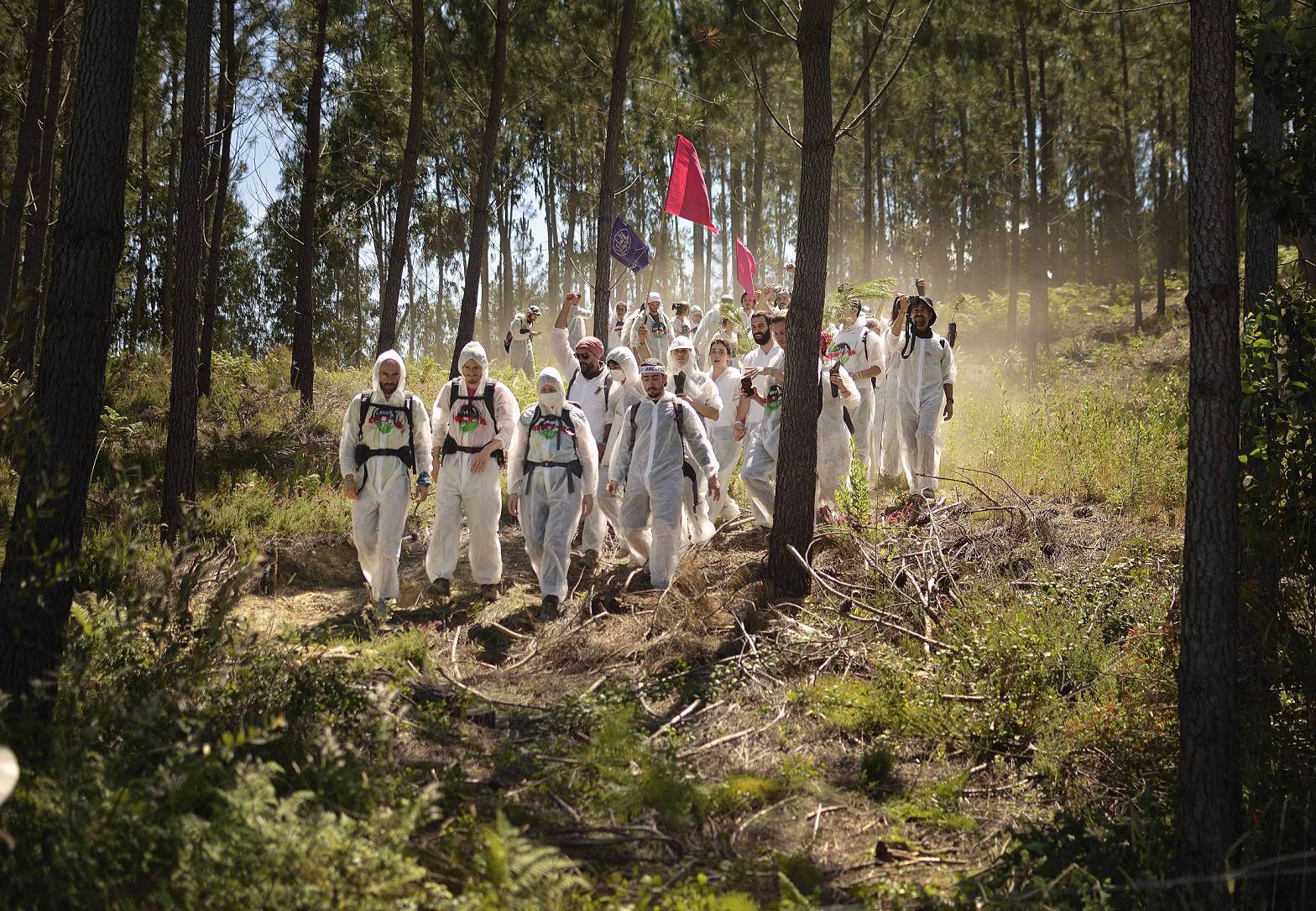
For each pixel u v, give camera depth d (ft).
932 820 15.19
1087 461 35.22
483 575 27.86
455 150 96.63
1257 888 12.17
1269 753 14.33
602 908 11.73
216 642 16.29
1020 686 18.94
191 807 11.46
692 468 28.04
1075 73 87.76
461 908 10.52
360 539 27.20
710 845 14.12
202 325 59.67
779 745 17.94
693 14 79.97
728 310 47.65
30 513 13.42
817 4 26.07
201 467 39.58
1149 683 17.29
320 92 55.57
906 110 96.63
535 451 27.20
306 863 10.14
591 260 120.78
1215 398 12.45
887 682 19.84
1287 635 14.66
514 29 81.00
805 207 26.43
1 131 61.31
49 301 14.92
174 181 79.77
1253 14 15.87
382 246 108.88
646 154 104.01
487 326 107.34
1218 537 12.41
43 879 9.75
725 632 23.59
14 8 51.67
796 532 26.25
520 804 14.62
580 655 22.82
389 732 16.39
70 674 14.20
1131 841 13.25
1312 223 15.56
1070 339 88.28
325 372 67.21
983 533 27.99
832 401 32.58
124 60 15.26
